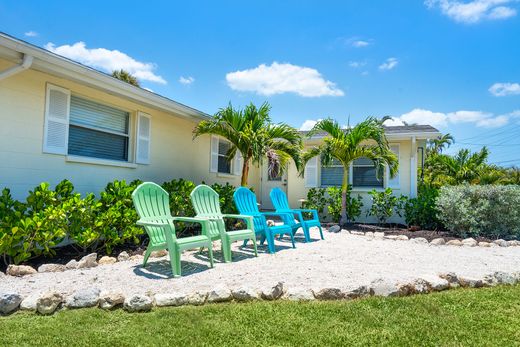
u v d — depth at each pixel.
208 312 2.96
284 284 3.74
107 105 6.68
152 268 4.47
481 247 6.71
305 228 6.79
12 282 3.66
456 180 17.94
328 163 8.35
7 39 4.27
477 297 3.47
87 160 6.14
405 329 2.70
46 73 5.39
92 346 2.35
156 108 7.36
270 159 7.49
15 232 3.95
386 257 5.51
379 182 10.38
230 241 5.01
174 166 8.35
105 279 3.90
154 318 2.82
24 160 5.17
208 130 7.96
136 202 4.50
